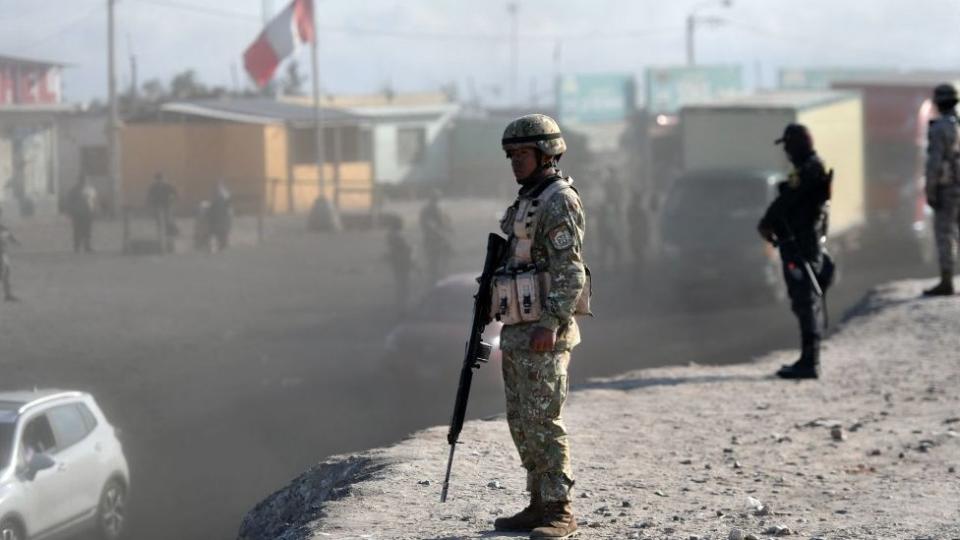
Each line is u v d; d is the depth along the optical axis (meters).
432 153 53.44
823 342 13.15
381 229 37.91
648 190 48.91
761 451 7.73
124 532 11.38
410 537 5.28
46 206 32.81
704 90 67.50
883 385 10.36
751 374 11.24
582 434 8.24
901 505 6.16
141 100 54.09
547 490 5.05
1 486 9.73
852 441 8.07
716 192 24.00
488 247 5.05
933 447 7.77
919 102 28.81
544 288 4.88
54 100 34.94
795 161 10.47
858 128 28.03
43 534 10.19
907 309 14.38
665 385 10.56
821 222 10.61
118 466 11.59
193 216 39.75
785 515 5.95
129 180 41.22
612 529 5.56
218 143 40.97
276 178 41.12
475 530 5.37
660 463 7.33
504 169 54.72
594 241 33.03
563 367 4.99
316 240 34.78
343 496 6.19
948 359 11.44
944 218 14.77
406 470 6.62
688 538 5.36
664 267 24.31
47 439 10.69
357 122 43.53
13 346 17.12
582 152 55.41
